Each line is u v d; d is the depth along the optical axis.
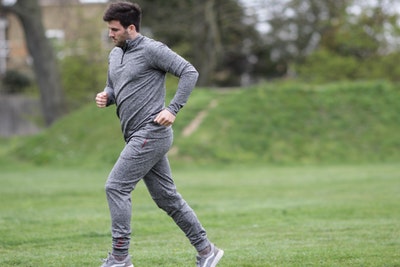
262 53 104.50
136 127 11.51
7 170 41.53
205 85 67.75
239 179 34.16
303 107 48.12
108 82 12.29
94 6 75.88
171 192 11.92
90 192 28.58
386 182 31.03
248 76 112.94
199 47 67.62
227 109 47.44
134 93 11.47
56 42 71.00
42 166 43.72
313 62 69.81
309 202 24.17
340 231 17.23
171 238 16.53
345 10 65.81
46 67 61.91
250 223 19.02
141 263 13.40
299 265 13.03
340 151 44.19
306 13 68.12
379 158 43.72
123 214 11.45
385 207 22.17
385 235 16.42
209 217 20.28
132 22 11.53
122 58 11.65
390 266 12.89
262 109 47.66
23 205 24.30
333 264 13.08
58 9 69.06
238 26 67.75
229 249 14.84
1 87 92.00
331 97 49.28
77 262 13.61
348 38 67.38
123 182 11.45
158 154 11.53
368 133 46.09
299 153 43.88
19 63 97.88
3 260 13.77
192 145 43.59
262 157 43.25
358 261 13.32
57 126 49.66
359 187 29.19
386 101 49.28
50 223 19.22
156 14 69.25
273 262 13.35
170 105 11.34
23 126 85.62
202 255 12.09
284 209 22.03
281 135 45.34
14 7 60.38
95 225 18.81
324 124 46.66
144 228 17.98
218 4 65.56
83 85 70.00
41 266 13.23
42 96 62.38
